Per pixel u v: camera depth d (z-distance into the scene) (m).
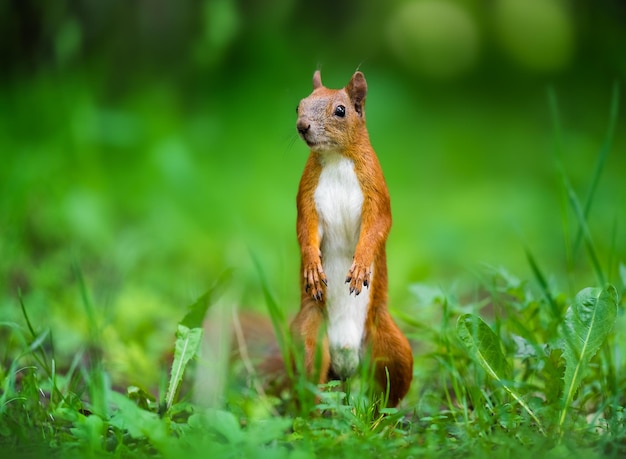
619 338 7.71
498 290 7.76
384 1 27.66
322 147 7.04
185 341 6.62
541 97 25.30
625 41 25.33
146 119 17.33
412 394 7.82
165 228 14.45
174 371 6.52
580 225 7.86
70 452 5.54
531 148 21.88
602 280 7.68
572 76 25.78
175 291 11.89
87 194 13.95
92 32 18.25
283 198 17.27
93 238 13.26
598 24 25.94
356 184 7.14
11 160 14.47
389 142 22.20
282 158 19.03
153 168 16.08
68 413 5.86
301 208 7.24
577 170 19.06
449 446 5.72
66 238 13.15
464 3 28.30
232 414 6.07
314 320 7.20
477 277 8.13
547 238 15.34
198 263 13.52
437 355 7.12
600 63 25.39
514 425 6.05
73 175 14.55
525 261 14.20
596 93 24.56
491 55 27.70
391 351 7.15
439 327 7.81
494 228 16.59
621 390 6.89
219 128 19.84
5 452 5.57
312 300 7.21
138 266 13.16
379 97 24.00
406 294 12.41
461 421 6.42
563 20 27.34
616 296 6.31
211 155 19.00
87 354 8.84
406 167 20.81
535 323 7.36
